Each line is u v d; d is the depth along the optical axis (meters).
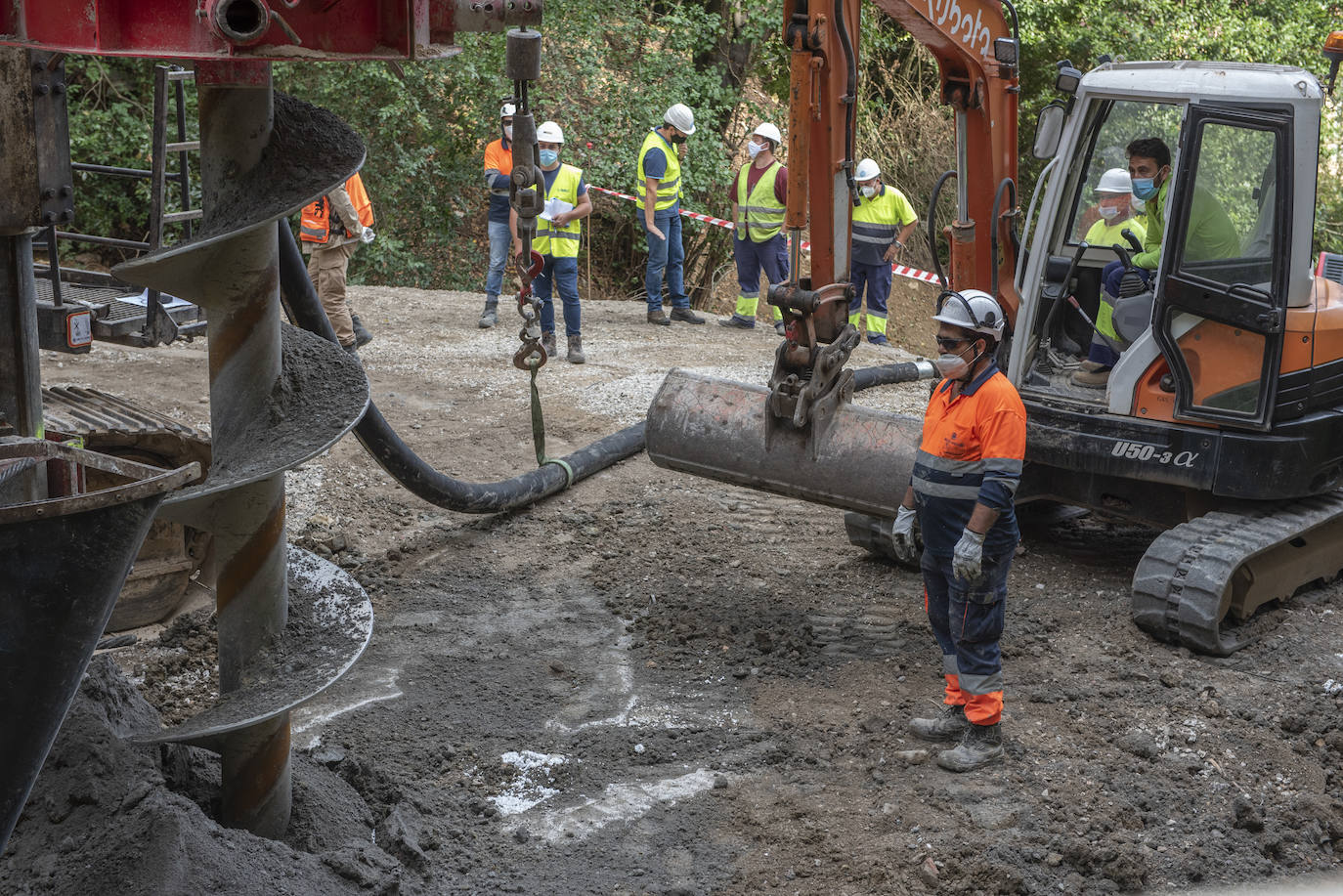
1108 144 7.23
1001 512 4.64
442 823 4.44
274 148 3.59
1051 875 4.23
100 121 16.02
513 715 5.32
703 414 6.32
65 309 5.91
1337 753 5.16
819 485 6.03
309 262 10.15
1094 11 18.08
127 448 5.81
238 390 3.66
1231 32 18.05
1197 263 6.25
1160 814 4.62
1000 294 6.97
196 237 3.38
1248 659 6.00
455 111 16.55
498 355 11.42
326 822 4.11
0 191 4.32
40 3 2.96
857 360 11.68
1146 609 6.07
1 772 3.08
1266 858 4.45
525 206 4.12
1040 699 5.47
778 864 4.29
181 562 5.94
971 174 6.85
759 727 5.24
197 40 2.88
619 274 19.22
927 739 5.12
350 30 3.11
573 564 7.02
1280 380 6.22
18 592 2.94
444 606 6.40
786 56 18.83
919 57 19.02
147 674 5.41
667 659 5.88
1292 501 6.68
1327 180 16.95
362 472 8.14
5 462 3.29
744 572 6.92
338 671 3.68
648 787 4.79
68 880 3.36
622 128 17.17
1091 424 6.60
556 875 4.19
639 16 17.67
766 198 12.70
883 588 6.73
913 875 4.21
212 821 3.63
